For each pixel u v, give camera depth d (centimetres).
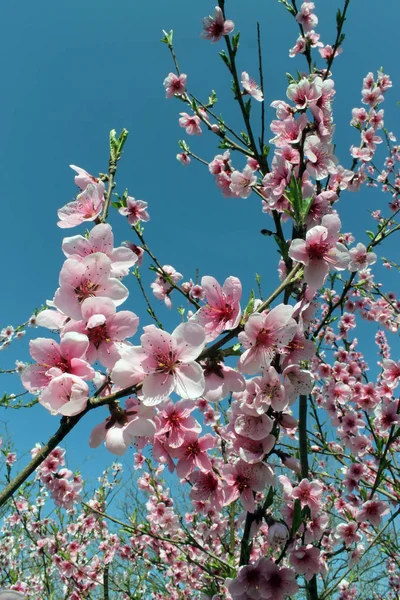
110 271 24
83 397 21
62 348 22
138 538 89
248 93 56
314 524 36
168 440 29
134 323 24
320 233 27
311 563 35
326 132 36
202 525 63
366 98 68
